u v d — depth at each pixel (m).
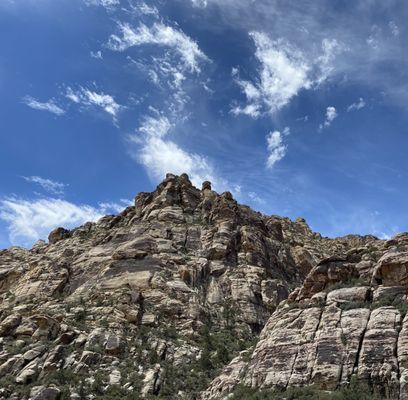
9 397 60.44
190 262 98.19
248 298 92.81
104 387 64.12
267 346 57.62
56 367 66.31
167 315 83.50
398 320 52.69
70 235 128.62
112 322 77.38
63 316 77.88
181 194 124.12
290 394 50.16
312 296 62.09
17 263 115.81
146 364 70.88
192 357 74.75
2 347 70.00
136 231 108.19
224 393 58.47
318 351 53.16
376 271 59.16
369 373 49.25
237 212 119.12
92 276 97.06
